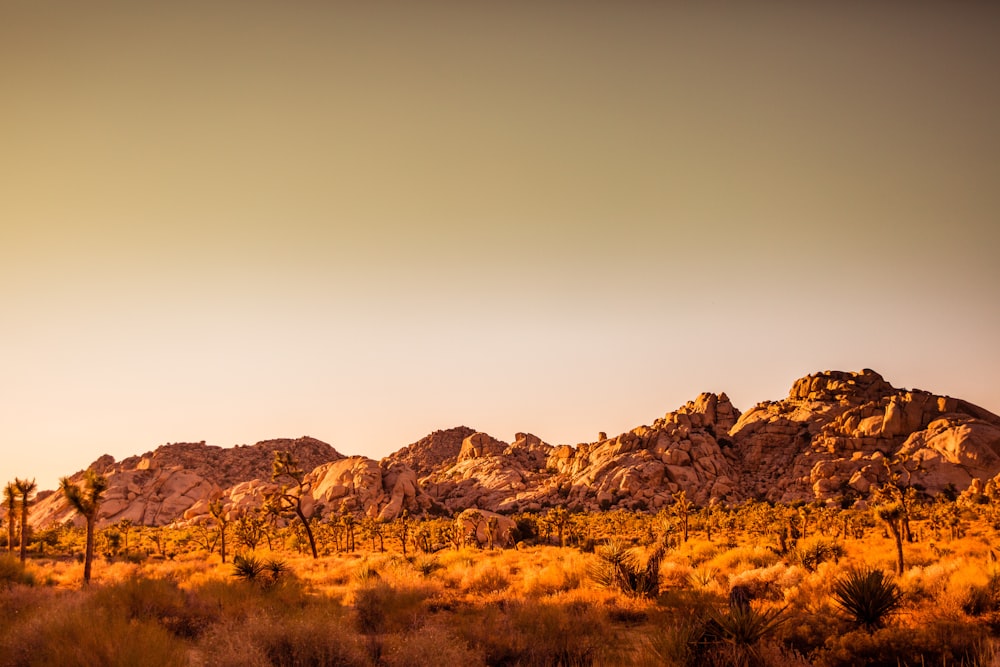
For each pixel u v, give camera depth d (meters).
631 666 10.71
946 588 14.62
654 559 18.61
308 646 10.27
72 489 26.05
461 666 10.34
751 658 10.24
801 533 59.72
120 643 10.41
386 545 77.12
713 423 188.25
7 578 22.45
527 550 45.72
